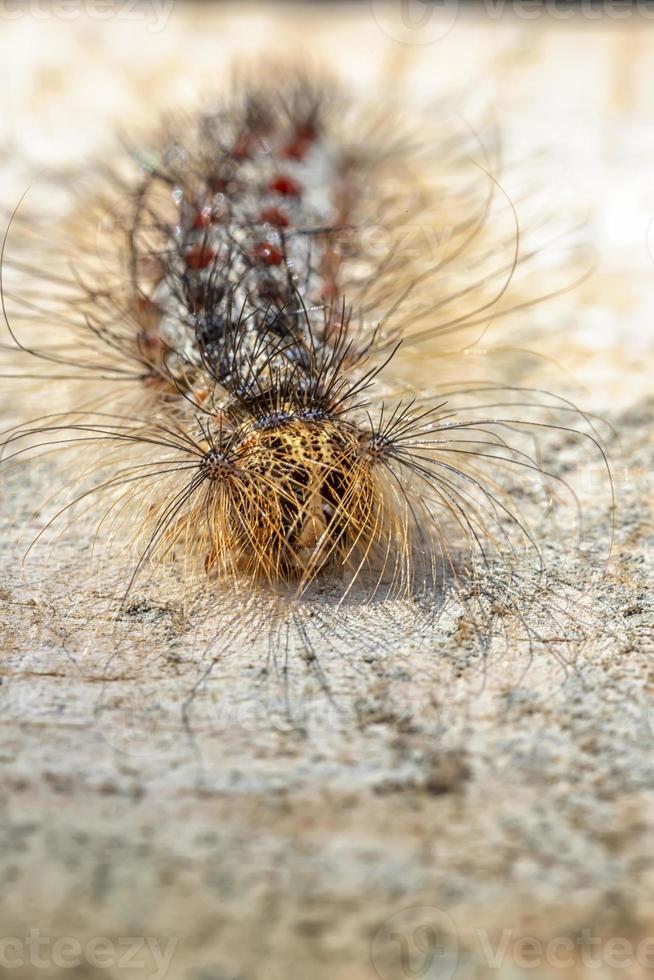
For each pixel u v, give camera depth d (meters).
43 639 0.13
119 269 0.16
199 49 0.25
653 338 0.16
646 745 0.13
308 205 0.17
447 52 0.25
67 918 0.12
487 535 0.14
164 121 0.17
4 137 0.20
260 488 0.13
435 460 0.14
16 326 0.16
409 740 0.13
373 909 0.12
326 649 0.13
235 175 0.16
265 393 0.14
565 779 0.13
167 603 0.14
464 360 0.15
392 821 0.13
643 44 0.26
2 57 0.24
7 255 0.17
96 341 0.15
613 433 0.15
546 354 0.16
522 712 0.13
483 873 0.12
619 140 0.20
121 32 0.26
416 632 0.13
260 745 0.13
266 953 0.12
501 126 0.21
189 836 0.13
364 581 0.14
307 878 0.12
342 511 0.14
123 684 0.13
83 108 0.21
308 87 0.19
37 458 0.15
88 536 0.14
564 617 0.14
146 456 0.14
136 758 0.13
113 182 0.17
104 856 0.13
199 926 0.12
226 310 0.14
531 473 0.15
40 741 0.13
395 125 0.20
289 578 0.14
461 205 0.17
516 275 0.17
